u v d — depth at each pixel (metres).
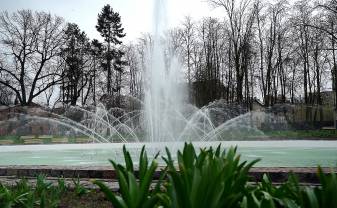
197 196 2.66
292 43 42.03
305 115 44.12
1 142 30.23
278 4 41.34
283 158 11.28
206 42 46.81
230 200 2.71
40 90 51.19
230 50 43.88
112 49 55.88
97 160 11.91
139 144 19.52
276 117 41.72
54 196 5.09
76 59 52.84
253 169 6.23
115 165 3.29
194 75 46.97
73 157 13.57
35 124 41.47
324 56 41.84
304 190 2.90
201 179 2.69
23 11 48.09
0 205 4.54
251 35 41.75
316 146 17.80
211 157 3.13
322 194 2.77
